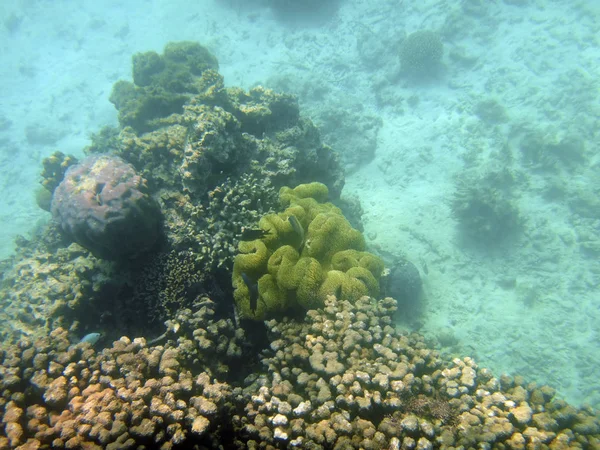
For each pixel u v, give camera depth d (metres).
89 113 18.77
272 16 18.83
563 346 8.00
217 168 5.91
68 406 3.18
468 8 15.30
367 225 10.45
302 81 14.89
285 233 4.89
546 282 9.04
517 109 12.42
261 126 7.22
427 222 10.33
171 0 21.45
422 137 12.73
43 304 5.50
